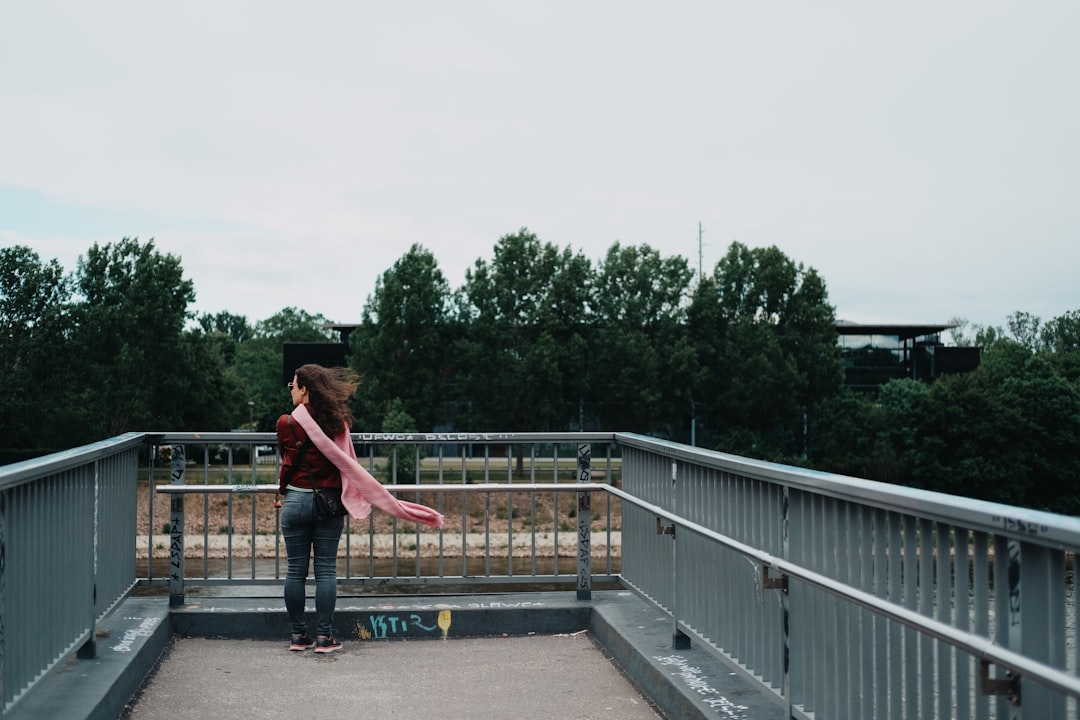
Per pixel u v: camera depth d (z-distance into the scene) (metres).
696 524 4.65
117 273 66.69
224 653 5.86
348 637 6.33
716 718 4.04
